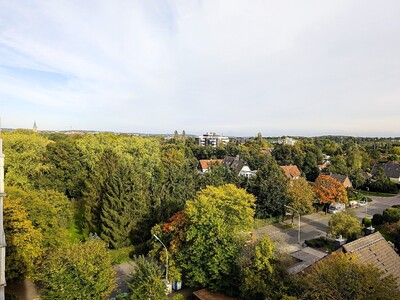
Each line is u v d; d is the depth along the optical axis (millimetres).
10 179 35031
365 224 37188
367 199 56219
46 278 17047
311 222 39938
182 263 20781
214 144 154250
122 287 21719
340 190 42625
